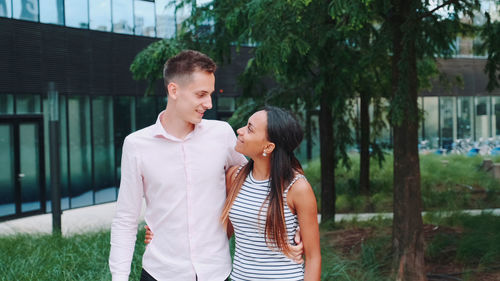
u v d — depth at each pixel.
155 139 2.16
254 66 7.46
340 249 6.18
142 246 5.47
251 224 2.15
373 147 9.66
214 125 2.23
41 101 11.86
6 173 11.16
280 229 2.09
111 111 13.38
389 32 4.90
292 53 5.88
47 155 11.95
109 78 13.11
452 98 20.94
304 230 2.12
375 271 4.98
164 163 2.15
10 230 9.44
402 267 4.81
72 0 12.18
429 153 18.44
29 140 11.62
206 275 2.19
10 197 11.20
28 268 4.82
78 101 12.57
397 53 4.87
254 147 2.11
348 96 7.28
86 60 12.53
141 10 13.67
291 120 2.11
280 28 4.18
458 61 18.89
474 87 19.16
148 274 2.25
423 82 8.23
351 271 4.76
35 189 11.73
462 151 20.31
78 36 12.34
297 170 2.17
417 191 4.90
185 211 2.17
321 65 6.55
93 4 12.63
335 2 3.59
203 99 2.05
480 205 9.50
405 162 4.90
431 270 5.37
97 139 13.10
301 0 3.63
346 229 7.68
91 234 6.84
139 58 6.64
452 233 6.80
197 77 2.01
